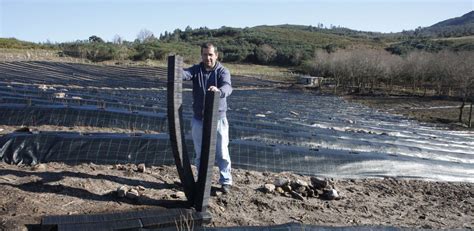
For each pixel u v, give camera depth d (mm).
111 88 24812
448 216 6641
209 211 5621
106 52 53438
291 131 13047
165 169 7414
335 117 19531
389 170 8984
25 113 11133
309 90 39094
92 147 8086
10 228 4559
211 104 5117
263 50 70250
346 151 9719
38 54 49000
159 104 16734
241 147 8609
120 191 5703
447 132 18094
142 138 8352
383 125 18047
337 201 6793
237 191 6520
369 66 41031
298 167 8516
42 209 5094
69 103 13719
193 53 59438
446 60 36156
